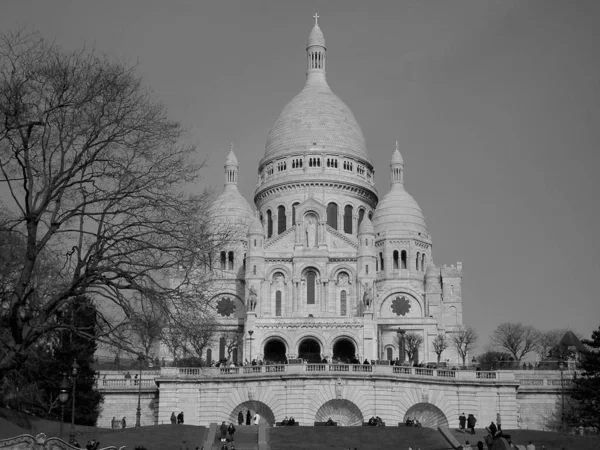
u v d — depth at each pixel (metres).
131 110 45.03
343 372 93.62
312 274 162.50
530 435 83.00
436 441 76.94
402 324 158.50
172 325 45.25
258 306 158.38
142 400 103.56
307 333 144.88
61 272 47.12
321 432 79.31
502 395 96.81
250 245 160.00
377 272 176.00
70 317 46.72
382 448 74.25
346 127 193.25
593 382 95.00
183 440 74.88
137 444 71.94
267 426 83.38
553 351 155.38
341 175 185.50
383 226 178.50
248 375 95.50
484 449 74.19
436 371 97.25
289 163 187.62
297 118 193.00
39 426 74.12
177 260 45.66
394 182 187.50
